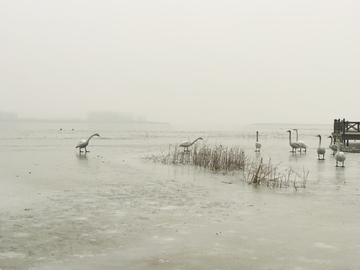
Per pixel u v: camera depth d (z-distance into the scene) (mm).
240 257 7668
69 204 12242
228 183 16812
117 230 9445
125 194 13961
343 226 9953
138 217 10703
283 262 7418
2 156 27594
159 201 12812
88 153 30906
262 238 8883
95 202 12570
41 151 32344
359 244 8516
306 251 8039
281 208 11992
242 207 12078
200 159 23703
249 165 23641
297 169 22328
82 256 7660
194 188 15398
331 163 25844
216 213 11250
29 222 10094
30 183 16094
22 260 7418
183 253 7867
